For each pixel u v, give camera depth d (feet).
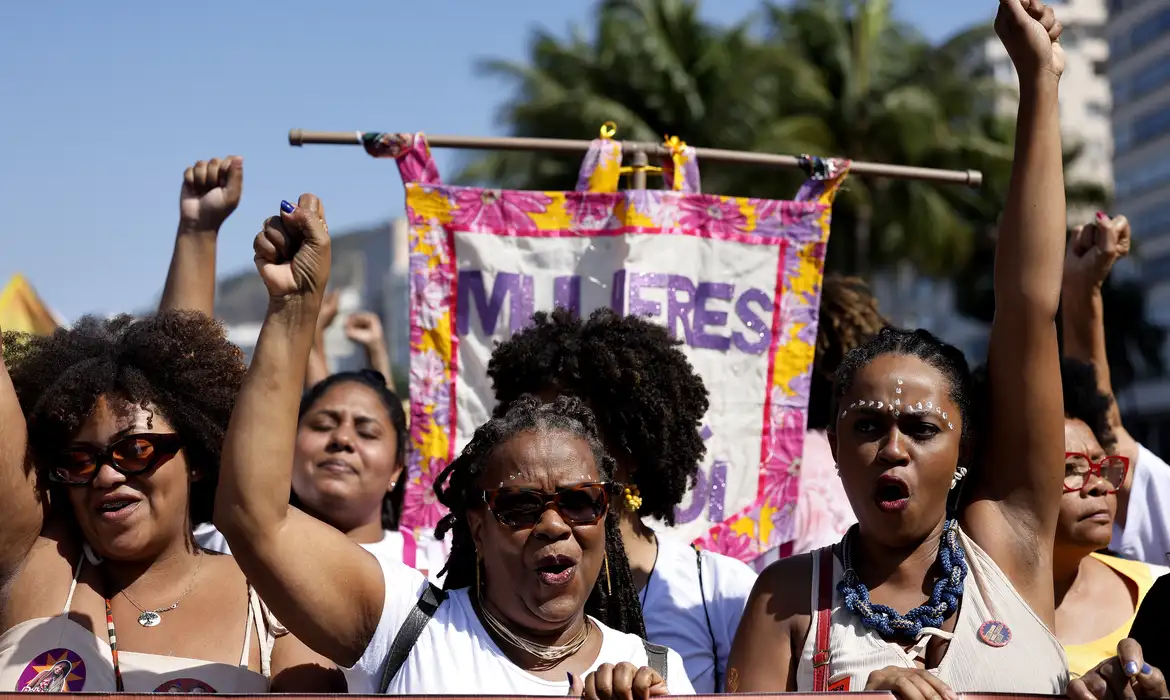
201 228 14.07
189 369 10.76
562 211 14.38
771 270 14.57
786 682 9.85
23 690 9.79
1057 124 10.52
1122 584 12.77
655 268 14.20
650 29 96.37
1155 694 8.55
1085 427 12.72
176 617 10.46
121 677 9.98
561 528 9.32
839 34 103.91
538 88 97.50
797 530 14.40
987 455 10.48
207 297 14.01
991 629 9.61
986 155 103.50
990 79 108.99
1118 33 157.38
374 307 220.23
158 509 10.42
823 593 10.01
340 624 9.48
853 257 103.45
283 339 9.40
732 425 14.44
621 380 12.09
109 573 10.62
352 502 14.89
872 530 9.96
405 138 14.15
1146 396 134.31
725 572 12.32
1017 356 10.25
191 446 10.85
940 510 9.96
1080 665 11.65
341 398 15.16
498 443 9.65
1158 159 148.77
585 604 10.68
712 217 14.46
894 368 10.05
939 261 105.29
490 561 9.56
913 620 9.69
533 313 13.99
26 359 11.10
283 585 9.27
